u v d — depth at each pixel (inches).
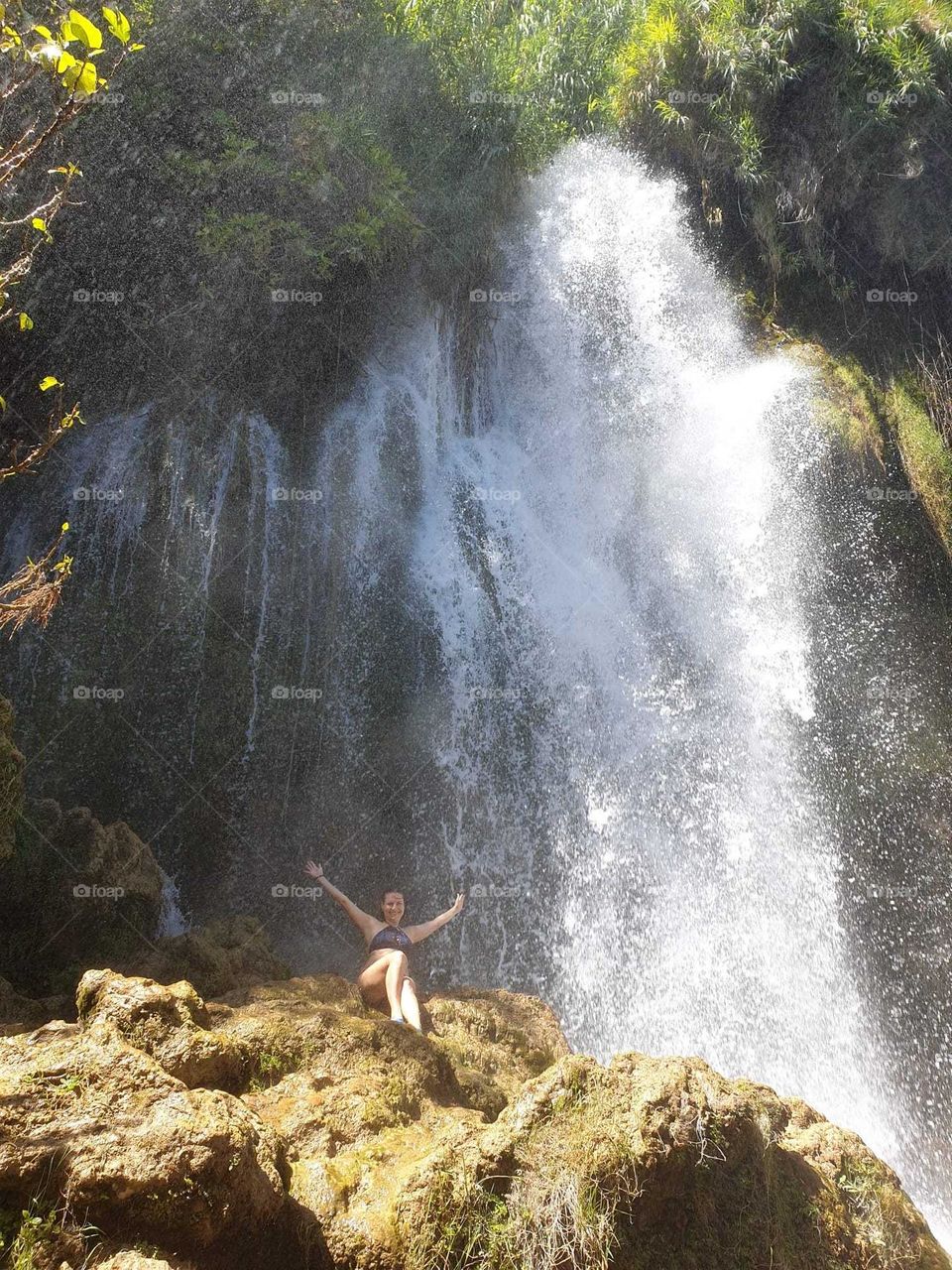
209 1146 130.9
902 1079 346.6
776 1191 160.7
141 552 373.4
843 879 372.8
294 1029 187.9
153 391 397.1
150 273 401.1
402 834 358.6
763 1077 338.3
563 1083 156.9
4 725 249.4
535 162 486.0
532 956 346.3
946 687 403.5
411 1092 184.9
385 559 398.6
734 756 386.0
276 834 350.9
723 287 473.7
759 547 415.8
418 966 336.2
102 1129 131.3
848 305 474.6
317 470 405.1
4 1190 124.1
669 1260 147.9
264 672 370.0
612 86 500.7
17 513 376.2
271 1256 138.5
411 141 462.6
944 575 418.9
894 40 462.9
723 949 354.9
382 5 463.8
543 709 388.5
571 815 370.9
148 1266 118.9
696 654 402.6
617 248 478.6
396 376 434.9
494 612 402.0
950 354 467.5
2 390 381.4
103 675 354.9
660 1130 153.0
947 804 388.5
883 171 470.3
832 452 427.2
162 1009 165.6
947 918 372.8
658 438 442.0
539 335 468.4
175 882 336.8
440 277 456.8
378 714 373.4
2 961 252.2
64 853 272.8
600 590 415.5
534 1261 141.3
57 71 147.3
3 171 153.4
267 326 415.2
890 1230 166.2
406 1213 144.6
